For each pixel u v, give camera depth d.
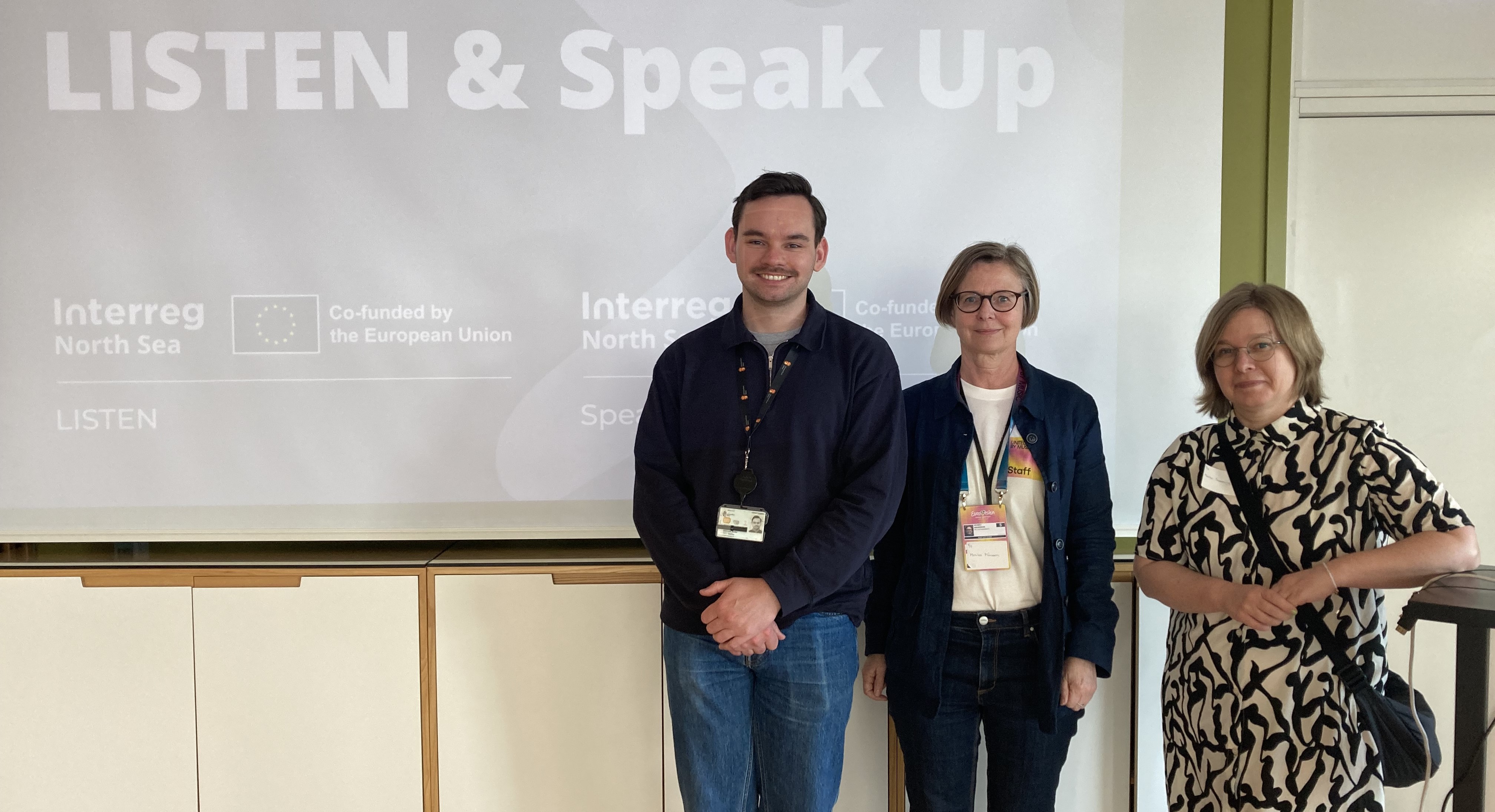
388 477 2.25
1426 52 2.32
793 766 1.71
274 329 2.22
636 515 1.78
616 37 2.22
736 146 2.24
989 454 1.87
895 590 1.91
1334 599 1.57
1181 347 2.29
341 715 2.15
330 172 2.21
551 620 2.16
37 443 2.22
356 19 2.20
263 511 2.25
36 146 2.19
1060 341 2.28
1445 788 2.43
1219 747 1.64
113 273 2.21
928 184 2.25
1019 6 2.22
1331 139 2.34
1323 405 2.34
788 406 1.70
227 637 2.14
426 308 2.23
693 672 1.73
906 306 2.26
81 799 2.14
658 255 2.25
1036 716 1.80
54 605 2.13
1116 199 2.26
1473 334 2.37
